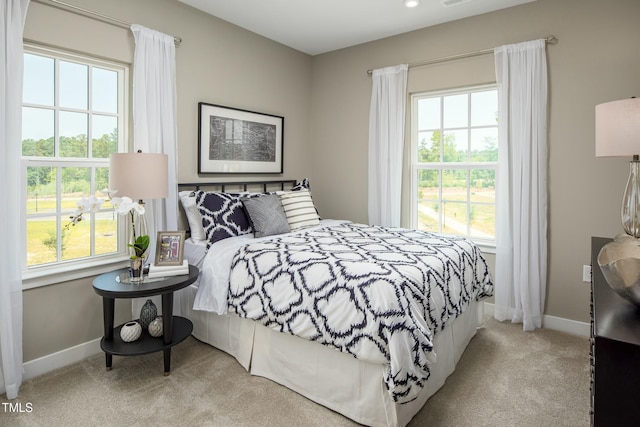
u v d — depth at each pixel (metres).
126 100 2.68
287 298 2.04
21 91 2.05
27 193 2.26
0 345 2.01
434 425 1.81
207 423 1.83
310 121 4.37
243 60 3.55
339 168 4.20
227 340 2.50
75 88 2.45
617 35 2.66
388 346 1.65
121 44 2.59
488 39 3.18
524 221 2.96
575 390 2.10
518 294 3.04
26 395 2.05
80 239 2.51
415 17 3.29
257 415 1.89
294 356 2.09
